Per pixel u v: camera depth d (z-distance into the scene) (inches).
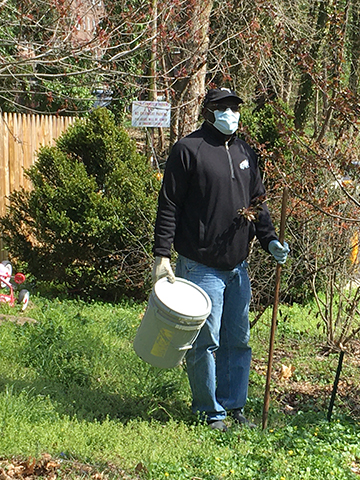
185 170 188.4
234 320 201.2
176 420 194.7
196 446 177.5
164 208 189.8
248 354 205.8
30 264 386.0
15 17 287.3
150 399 212.8
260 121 374.9
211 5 366.6
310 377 265.3
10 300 339.6
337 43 207.5
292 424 205.0
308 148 209.5
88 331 293.6
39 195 375.6
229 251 191.9
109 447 170.7
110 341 282.5
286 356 292.7
